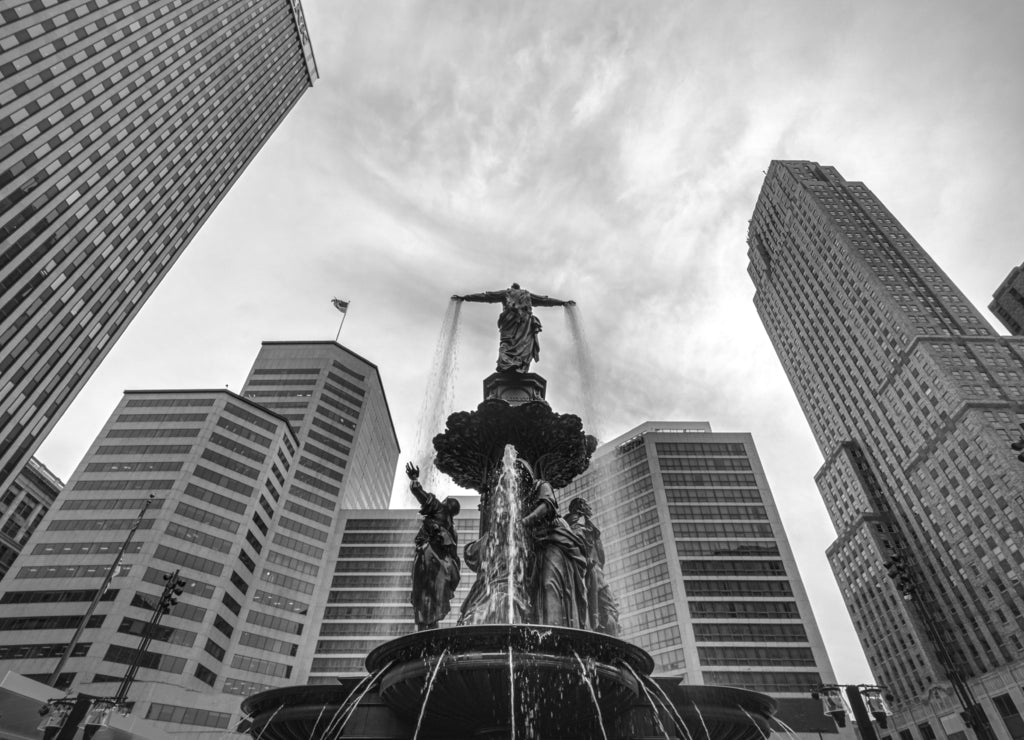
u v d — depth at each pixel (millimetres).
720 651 82625
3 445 70188
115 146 85875
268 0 130125
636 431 120125
